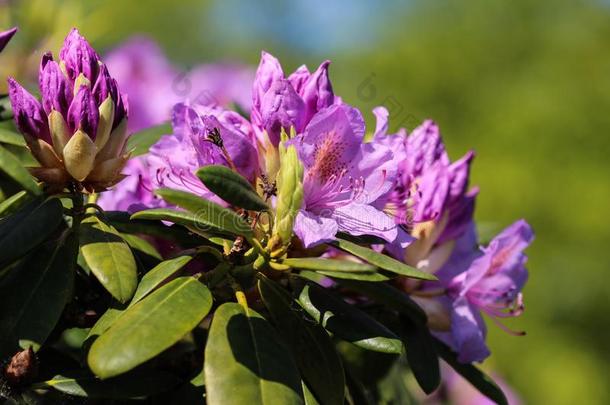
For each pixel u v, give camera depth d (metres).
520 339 3.11
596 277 3.21
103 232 0.84
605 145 3.25
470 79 3.41
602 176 3.22
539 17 3.49
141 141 0.95
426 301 0.94
